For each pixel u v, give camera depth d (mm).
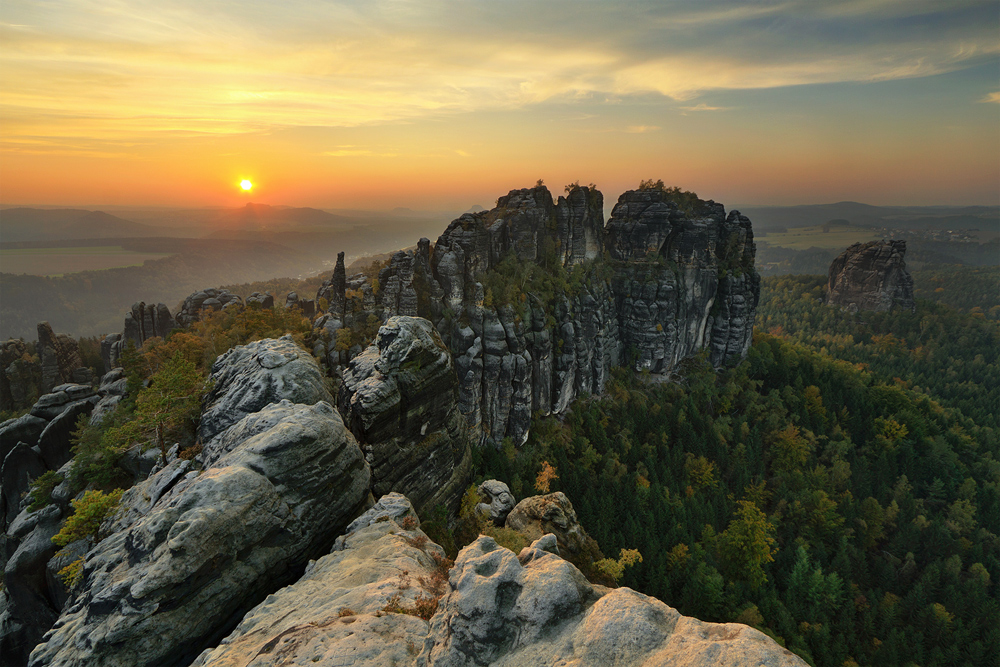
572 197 144750
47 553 47969
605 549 76125
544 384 116688
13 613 48000
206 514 29016
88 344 159750
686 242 149125
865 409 135375
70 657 24953
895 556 94688
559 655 17766
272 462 34156
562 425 122875
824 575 86812
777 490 106938
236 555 30078
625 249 154250
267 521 31938
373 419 52781
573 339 122125
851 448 119438
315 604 26453
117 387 77438
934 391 191625
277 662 20844
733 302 151375
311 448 36094
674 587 72562
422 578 28656
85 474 51469
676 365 151500
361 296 103000
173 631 26625
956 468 120062
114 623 25422
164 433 50125
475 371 103000
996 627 75875
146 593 25656
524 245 130125
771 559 78688
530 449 108000
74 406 71938
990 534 98125
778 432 123812
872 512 99938
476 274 114625
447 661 19109
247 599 30453
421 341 59750
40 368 131125
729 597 71375
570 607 19641
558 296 124500
